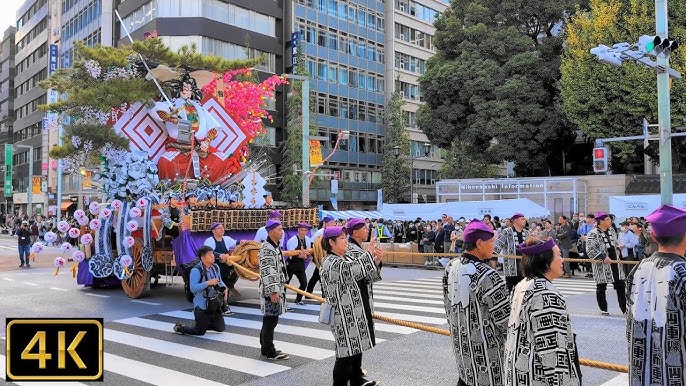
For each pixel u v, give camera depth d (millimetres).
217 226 10688
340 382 5285
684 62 23500
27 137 64000
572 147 37562
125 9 42719
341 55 48969
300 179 38094
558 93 29781
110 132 11906
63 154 12289
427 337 8195
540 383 3080
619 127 26141
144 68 13242
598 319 9406
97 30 45938
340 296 5266
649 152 16109
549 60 30453
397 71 53156
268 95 16125
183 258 10852
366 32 51438
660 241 3287
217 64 14688
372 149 51312
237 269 10727
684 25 24203
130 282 12500
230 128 14547
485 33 30641
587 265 17656
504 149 29250
